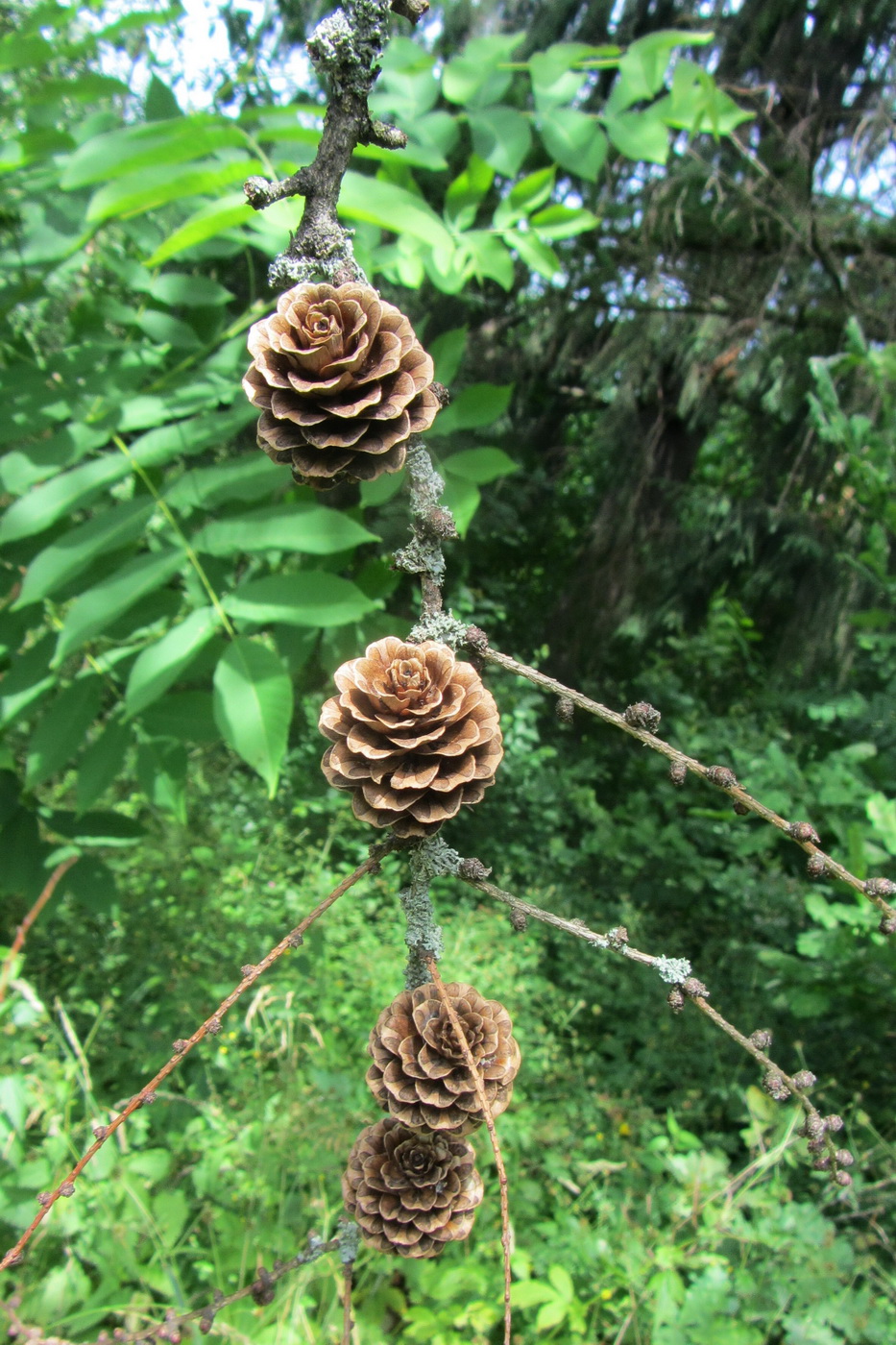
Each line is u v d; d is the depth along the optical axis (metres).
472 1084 0.15
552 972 0.66
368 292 0.15
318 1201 0.37
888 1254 0.45
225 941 0.55
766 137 0.69
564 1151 0.48
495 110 0.34
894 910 0.14
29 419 0.35
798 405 0.79
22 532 0.31
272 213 0.25
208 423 0.35
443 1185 0.16
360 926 0.58
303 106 0.29
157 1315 0.34
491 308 0.79
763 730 0.87
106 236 0.43
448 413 0.37
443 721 0.15
